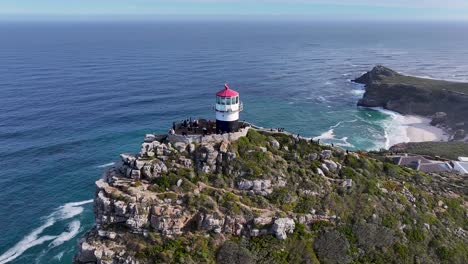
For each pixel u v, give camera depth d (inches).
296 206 2199.8
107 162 4217.5
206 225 2018.9
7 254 2790.4
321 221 2171.5
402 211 2349.9
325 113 6619.1
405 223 2295.8
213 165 2241.6
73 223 3132.4
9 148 4478.3
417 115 6929.1
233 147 2326.5
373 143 5251.0
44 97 6648.6
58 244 2891.2
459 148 4510.3
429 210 2465.6
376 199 2358.5
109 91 7219.5
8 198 3464.6
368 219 2241.6
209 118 5807.1
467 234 2389.3
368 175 2544.3
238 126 2502.5
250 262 1953.7
